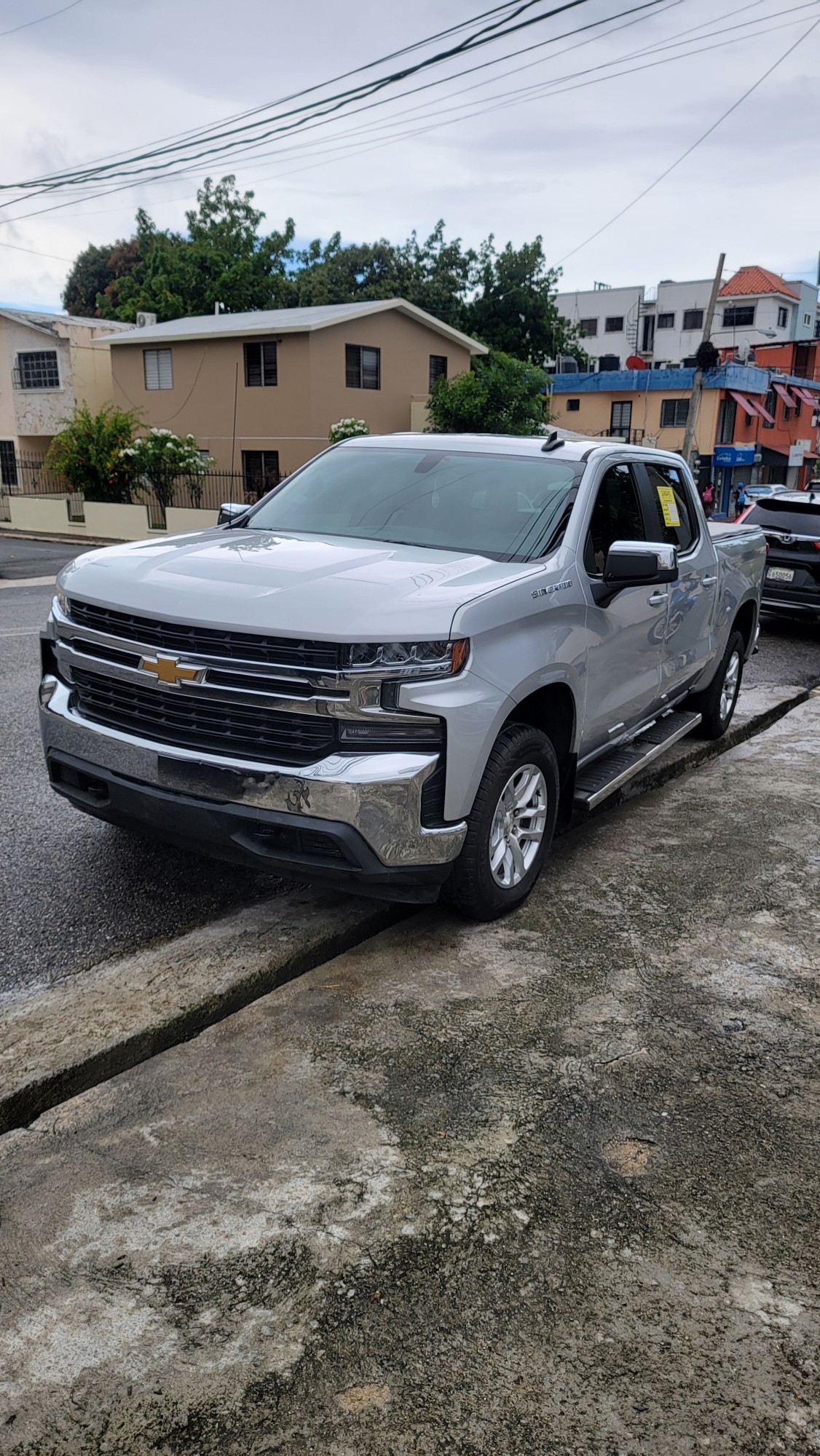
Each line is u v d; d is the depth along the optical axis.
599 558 4.64
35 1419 1.95
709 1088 3.10
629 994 3.64
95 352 32.62
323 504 4.85
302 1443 1.92
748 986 3.75
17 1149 2.71
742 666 7.41
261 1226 2.45
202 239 43.62
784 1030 3.46
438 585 3.64
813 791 6.17
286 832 3.42
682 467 6.14
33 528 30.86
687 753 6.68
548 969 3.80
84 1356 2.08
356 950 3.90
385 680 3.32
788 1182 2.69
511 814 4.05
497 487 4.68
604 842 5.19
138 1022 3.21
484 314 41.88
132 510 27.50
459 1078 3.08
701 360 29.19
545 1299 2.27
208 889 4.31
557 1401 2.02
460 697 3.45
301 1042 3.24
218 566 3.84
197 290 42.78
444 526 4.48
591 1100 3.00
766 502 12.37
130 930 3.89
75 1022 3.20
